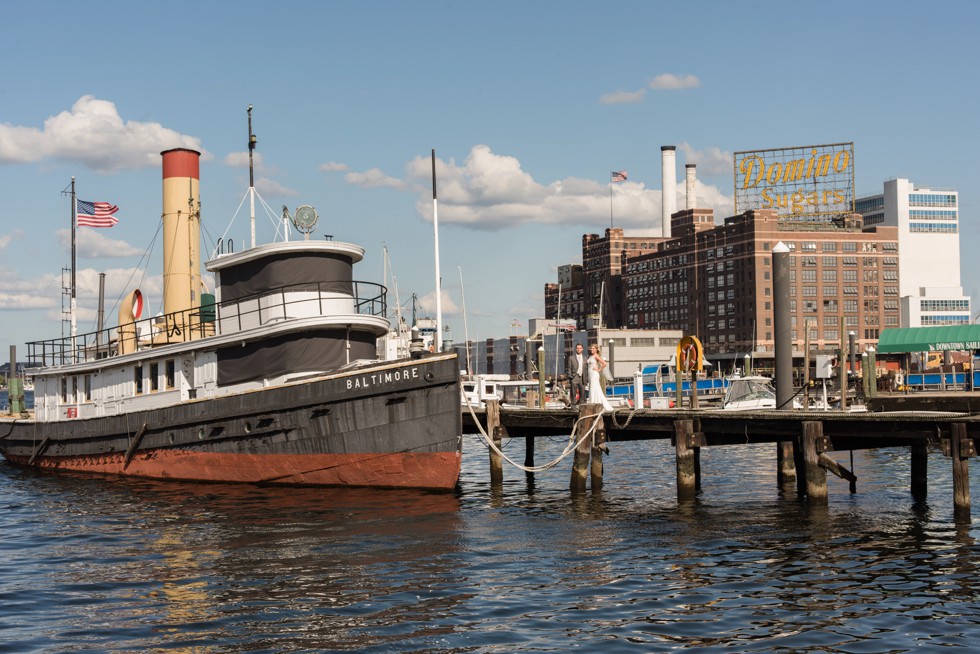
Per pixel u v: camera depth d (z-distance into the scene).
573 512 28.77
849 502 29.95
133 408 39.34
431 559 21.69
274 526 26.22
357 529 25.50
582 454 32.62
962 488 24.09
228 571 20.80
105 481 39.00
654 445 60.56
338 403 32.00
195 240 41.28
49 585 19.92
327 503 30.05
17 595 19.09
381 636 16.05
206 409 35.28
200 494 33.28
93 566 21.75
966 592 18.44
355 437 31.84
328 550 22.80
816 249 193.88
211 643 15.77
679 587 19.05
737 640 15.77
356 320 33.47
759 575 19.95
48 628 16.75
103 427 40.50
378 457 31.62
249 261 34.78
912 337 87.88
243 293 35.09
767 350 190.50
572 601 18.08
